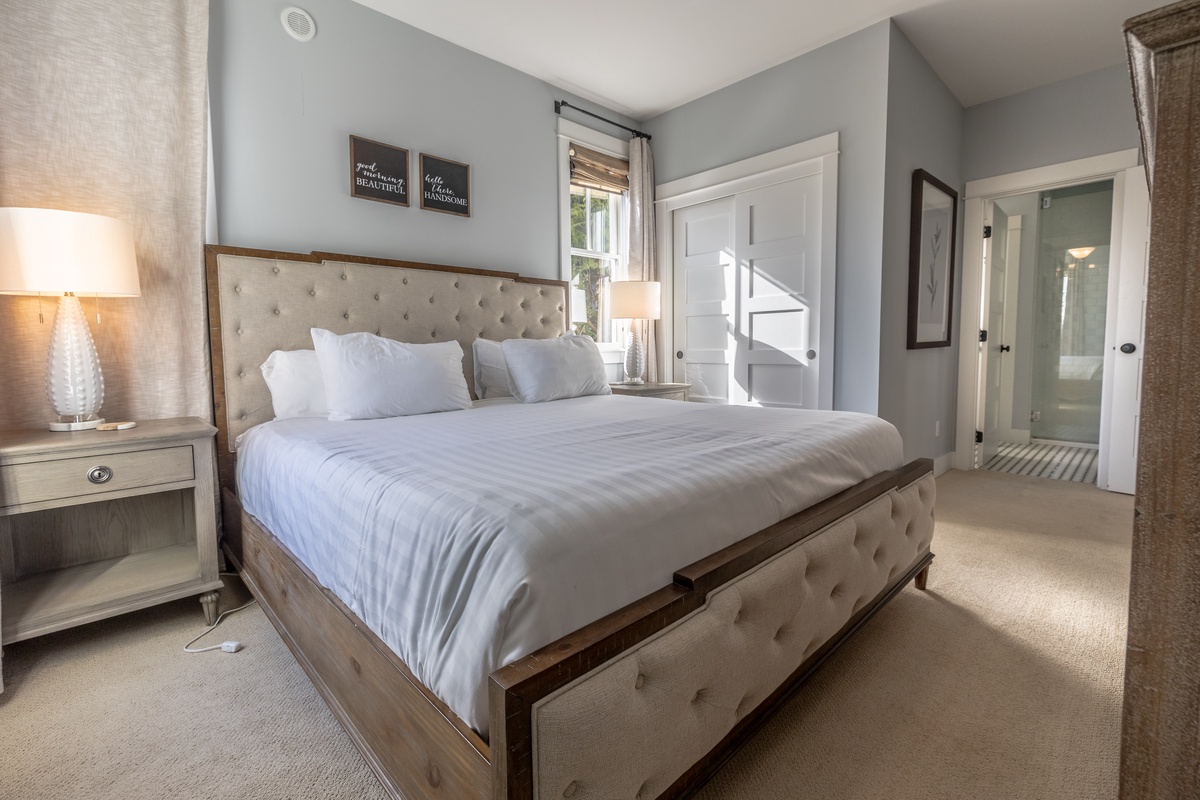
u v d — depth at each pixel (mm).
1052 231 5242
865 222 3043
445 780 898
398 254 2879
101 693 1540
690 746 1012
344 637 1234
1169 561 552
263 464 1845
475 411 2373
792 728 1385
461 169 3080
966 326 4039
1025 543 2588
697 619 1030
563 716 787
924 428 3670
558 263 3619
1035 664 1641
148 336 2170
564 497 1038
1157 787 576
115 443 1719
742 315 3664
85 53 2004
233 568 2350
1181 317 528
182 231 2223
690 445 1559
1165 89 526
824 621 1392
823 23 2934
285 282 2428
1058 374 5301
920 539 1944
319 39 2574
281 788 1202
